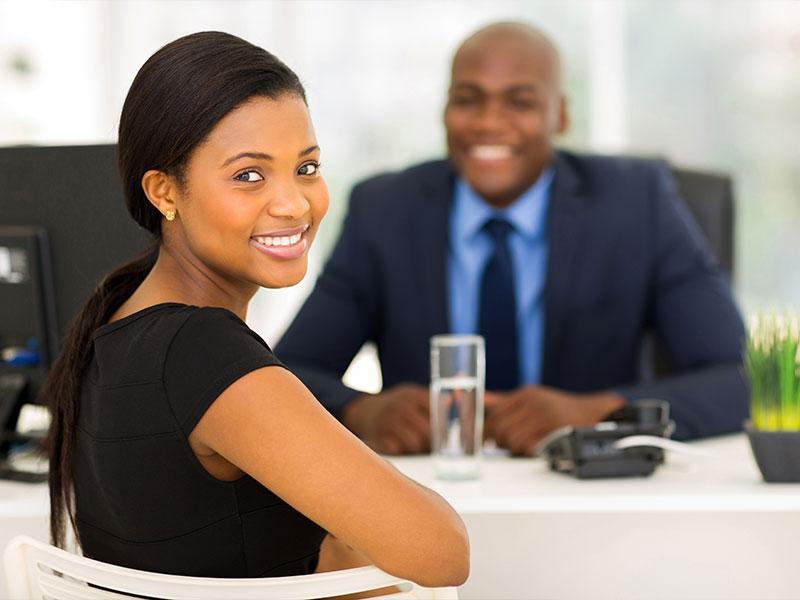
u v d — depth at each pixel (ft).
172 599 3.79
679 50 19.11
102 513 4.23
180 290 4.35
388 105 19.83
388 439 7.04
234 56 4.15
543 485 5.83
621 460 5.96
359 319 8.90
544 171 8.72
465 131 8.55
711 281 8.60
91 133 18.85
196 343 3.87
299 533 4.15
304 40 19.85
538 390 7.13
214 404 3.77
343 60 19.85
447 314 8.64
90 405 4.19
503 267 8.57
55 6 18.40
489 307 8.55
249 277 4.26
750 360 5.84
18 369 6.82
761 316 5.96
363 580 3.81
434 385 6.05
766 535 5.65
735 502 5.45
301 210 4.20
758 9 18.76
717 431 7.41
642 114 19.29
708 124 19.06
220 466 3.93
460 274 8.70
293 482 3.75
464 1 19.54
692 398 7.39
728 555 5.68
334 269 8.95
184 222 4.24
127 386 3.95
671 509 5.46
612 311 8.57
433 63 19.67
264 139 4.12
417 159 19.85
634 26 19.22
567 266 8.54
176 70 4.12
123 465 3.97
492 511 5.53
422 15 19.67
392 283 8.77
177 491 3.92
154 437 3.87
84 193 6.20
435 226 8.75
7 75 17.87
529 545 5.73
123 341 4.09
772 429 5.75
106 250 6.21
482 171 8.54
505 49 8.48
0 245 6.41
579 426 6.41
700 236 9.04
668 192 8.91
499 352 8.54
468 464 6.01
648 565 5.70
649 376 9.02
